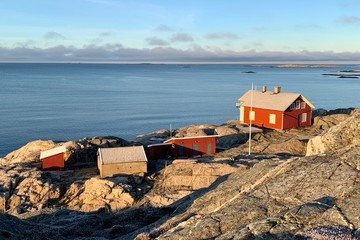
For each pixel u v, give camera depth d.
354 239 11.21
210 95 187.12
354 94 181.50
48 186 39.78
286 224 12.92
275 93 63.12
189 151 50.94
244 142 55.34
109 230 23.66
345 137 22.05
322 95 175.75
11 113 126.50
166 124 111.06
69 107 142.25
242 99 66.00
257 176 21.64
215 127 63.03
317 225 12.52
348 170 16.97
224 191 21.62
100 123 111.38
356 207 13.20
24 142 87.50
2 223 21.62
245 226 13.69
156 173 42.75
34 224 24.02
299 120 60.41
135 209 28.14
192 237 14.55
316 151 23.06
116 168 42.69
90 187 38.94
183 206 23.25
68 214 30.22
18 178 41.56
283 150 49.41
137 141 57.69
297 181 17.20
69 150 49.62
